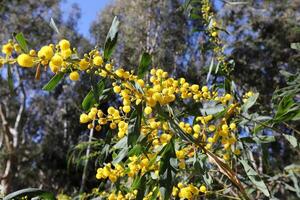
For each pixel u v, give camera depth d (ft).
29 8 48.06
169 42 45.42
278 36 46.37
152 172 6.14
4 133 47.09
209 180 6.71
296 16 47.44
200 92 6.42
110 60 5.27
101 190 8.23
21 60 4.09
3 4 45.42
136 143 5.41
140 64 5.39
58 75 4.62
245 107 6.80
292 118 6.73
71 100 52.70
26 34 47.42
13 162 45.27
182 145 6.40
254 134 7.07
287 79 9.05
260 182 6.36
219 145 7.13
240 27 47.50
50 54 4.17
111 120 5.42
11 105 54.19
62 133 57.06
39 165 54.70
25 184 52.75
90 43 50.70
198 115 6.33
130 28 45.65
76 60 4.57
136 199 5.82
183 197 6.31
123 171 6.07
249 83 44.86
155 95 5.05
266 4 47.03
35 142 57.11
